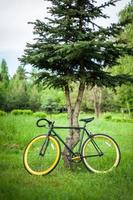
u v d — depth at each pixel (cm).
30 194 514
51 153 944
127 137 1705
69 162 722
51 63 747
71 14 734
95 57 736
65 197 504
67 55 696
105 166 743
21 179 625
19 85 6241
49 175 673
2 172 693
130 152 1114
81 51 687
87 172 704
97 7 753
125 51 743
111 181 617
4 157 939
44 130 1662
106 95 5622
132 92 3103
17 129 1600
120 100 3956
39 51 741
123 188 570
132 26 2062
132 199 514
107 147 795
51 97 5953
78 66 771
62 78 733
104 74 764
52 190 546
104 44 676
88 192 541
